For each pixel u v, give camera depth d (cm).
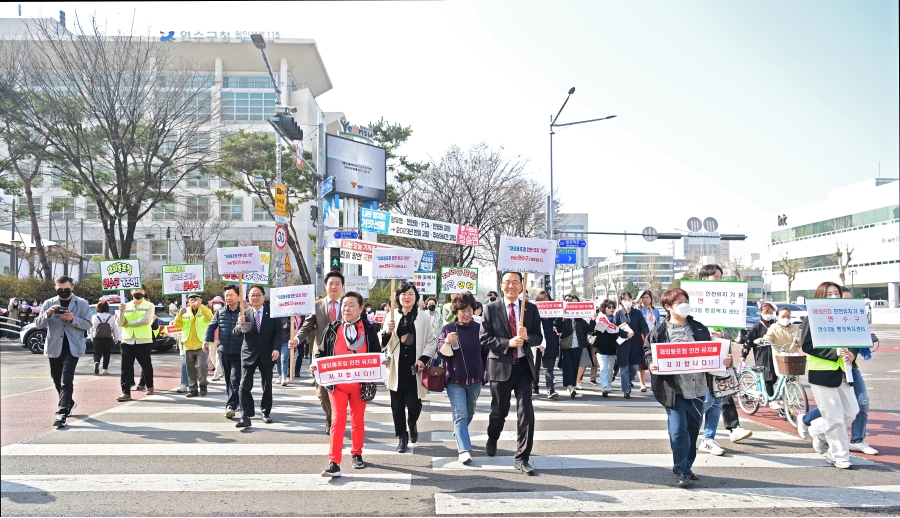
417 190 3706
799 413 893
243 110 5603
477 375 727
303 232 5719
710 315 745
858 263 6375
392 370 759
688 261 11569
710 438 779
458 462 716
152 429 884
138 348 1179
